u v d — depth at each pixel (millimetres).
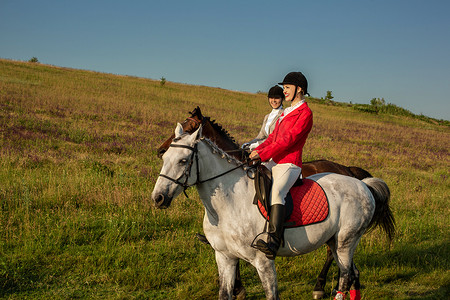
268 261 3486
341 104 56844
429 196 9867
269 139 3836
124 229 6223
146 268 4918
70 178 8117
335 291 4602
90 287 4539
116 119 18750
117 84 38125
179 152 3248
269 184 3551
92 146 12281
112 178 8836
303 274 5293
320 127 26812
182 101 32781
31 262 4969
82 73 44281
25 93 22656
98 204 7055
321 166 5773
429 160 17875
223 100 39219
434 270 5508
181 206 7348
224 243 3572
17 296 4230
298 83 3639
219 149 3533
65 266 4949
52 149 11383
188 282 4812
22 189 7211
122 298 4336
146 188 8266
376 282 5164
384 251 6152
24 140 11961
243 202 3504
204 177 3426
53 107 19188
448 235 7109
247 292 4754
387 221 4531
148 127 17594
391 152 18922
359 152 17438
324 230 3719
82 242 5754
